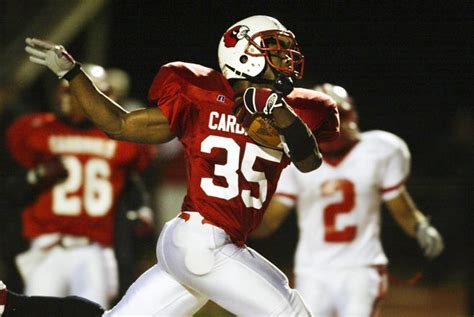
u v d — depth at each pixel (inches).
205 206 545.3
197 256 538.9
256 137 536.4
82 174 864.3
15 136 876.6
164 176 1419.8
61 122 873.5
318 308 805.9
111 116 547.8
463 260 968.9
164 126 554.6
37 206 855.1
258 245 1691.7
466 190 938.1
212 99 550.6
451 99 2132.1
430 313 1391.5
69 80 545.3
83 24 1370.6
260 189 555.5
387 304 1467.8
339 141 802.8
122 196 884.0
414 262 1697.8
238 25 562.3
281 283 558.9
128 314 560.4
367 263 801.6
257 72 553.9
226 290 543.8
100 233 865.5
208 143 548.4
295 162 538.3
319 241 808.3
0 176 1064.2
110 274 868.6
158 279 563.8
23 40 1325.0
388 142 816.3
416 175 1727.4
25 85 1328.7
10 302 572.1
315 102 564.1
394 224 1720.0
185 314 568.7
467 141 954.7
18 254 945.5
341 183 802.8
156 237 1414.9
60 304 573.3
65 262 855.7
